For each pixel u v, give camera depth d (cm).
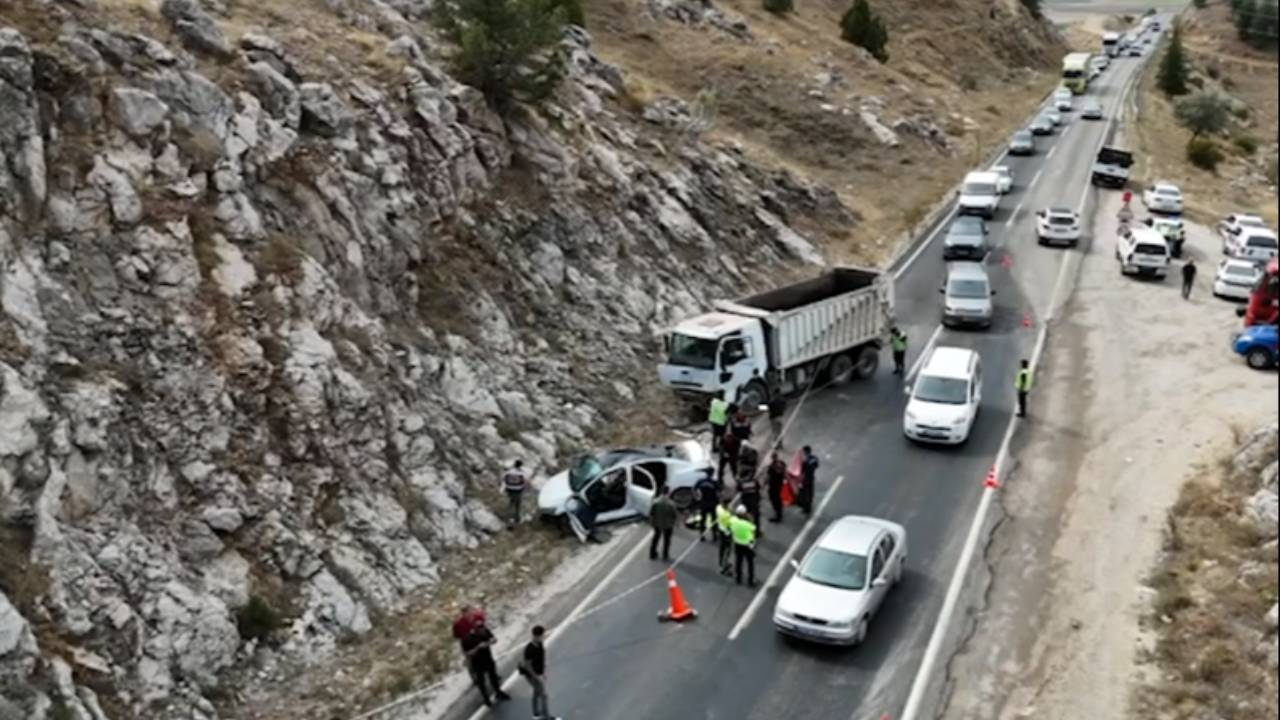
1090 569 2448
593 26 6750
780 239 4875
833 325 3506
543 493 2641
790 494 2766
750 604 2295
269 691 1964
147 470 2092
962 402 3158
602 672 2058
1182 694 1981
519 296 3366
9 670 1675
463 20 3809
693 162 4903
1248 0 13975
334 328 2609
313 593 2158
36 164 2277
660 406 3275
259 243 2595
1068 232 5419
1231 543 2539
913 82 8694
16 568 1820
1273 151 9375
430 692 1998
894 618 2247
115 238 2341
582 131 4253
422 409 2711
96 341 2180
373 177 3042
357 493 2378
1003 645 2155
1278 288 3934
